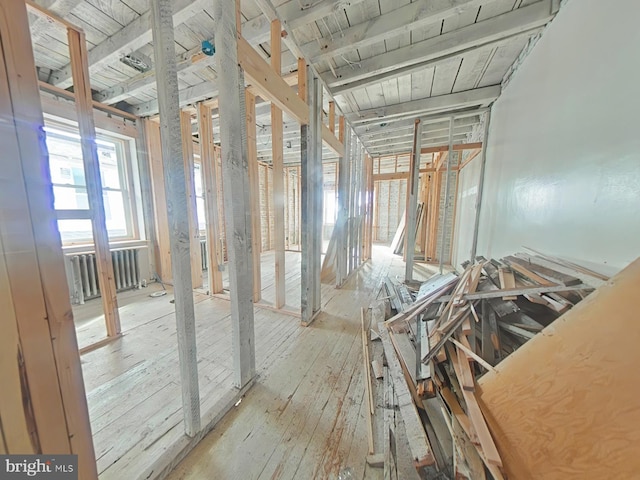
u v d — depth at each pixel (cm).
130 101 339
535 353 95
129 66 247
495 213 279
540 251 175
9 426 50
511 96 247
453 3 167
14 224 48
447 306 165
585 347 82
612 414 67
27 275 51
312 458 111
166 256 387
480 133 365
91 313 268
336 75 258
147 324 242
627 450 61
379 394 147
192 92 291
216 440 119
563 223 148
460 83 285
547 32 178
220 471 105
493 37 196
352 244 423
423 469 91
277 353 193
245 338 149
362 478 103
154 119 360
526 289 129
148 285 371
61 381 58
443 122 397
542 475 72
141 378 163
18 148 48
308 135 226
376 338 206
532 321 126
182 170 104
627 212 104
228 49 126
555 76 163
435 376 128
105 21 194
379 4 181
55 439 57
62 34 202
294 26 188
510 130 244
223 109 129
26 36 48
